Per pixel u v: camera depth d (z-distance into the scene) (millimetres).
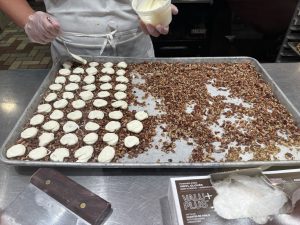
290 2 2158
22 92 1202
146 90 1237
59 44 1404
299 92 1226
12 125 1032
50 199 709
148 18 1120
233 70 1354
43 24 1102
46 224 665
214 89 1243
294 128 1031
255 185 682
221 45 2625
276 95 1189
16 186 815
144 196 796
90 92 1202
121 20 1335
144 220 729
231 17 2510
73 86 1235
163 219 732
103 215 708
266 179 692
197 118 1087
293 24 1824
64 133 1011
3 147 881
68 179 756
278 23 2305
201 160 908
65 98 1171
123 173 867
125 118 1087
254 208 629
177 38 2541
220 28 2506
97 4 1276
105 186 825
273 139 993
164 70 1353
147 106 1150
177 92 1225
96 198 715
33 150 909
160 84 1269
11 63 2873
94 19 1308
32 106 1077
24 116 1020
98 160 894
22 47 3131
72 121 1057
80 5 1284
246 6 2293
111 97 1199
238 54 2707
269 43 2598
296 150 950
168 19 1149
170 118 1088
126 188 820
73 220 672
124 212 748
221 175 699
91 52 1401
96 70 1330
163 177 858
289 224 598
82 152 911
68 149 939
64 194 717
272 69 1374
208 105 1155
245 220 607
